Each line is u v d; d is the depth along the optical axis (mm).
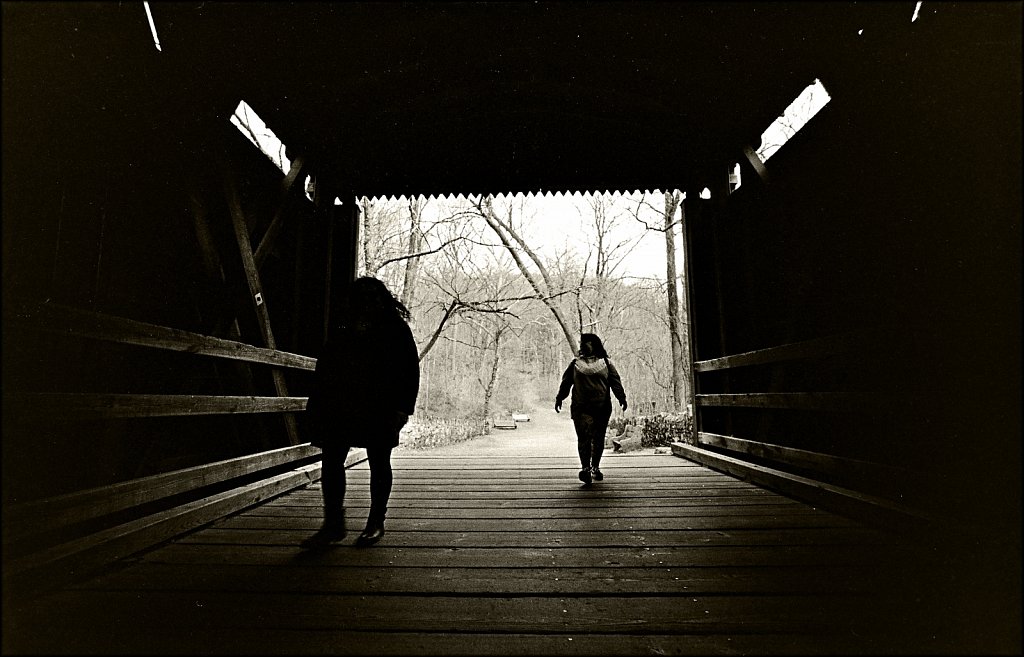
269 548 3047
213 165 3842
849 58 3711
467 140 6012
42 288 2641
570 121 5715
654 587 2469
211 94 3795
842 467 3768
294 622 2104
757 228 5527
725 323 6230
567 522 3666
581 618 2152
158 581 2504
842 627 2049
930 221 3057
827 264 4258
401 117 5535
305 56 4266
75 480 2920
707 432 6824
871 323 3705
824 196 4270
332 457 3096
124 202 3283
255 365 4801
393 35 4219
